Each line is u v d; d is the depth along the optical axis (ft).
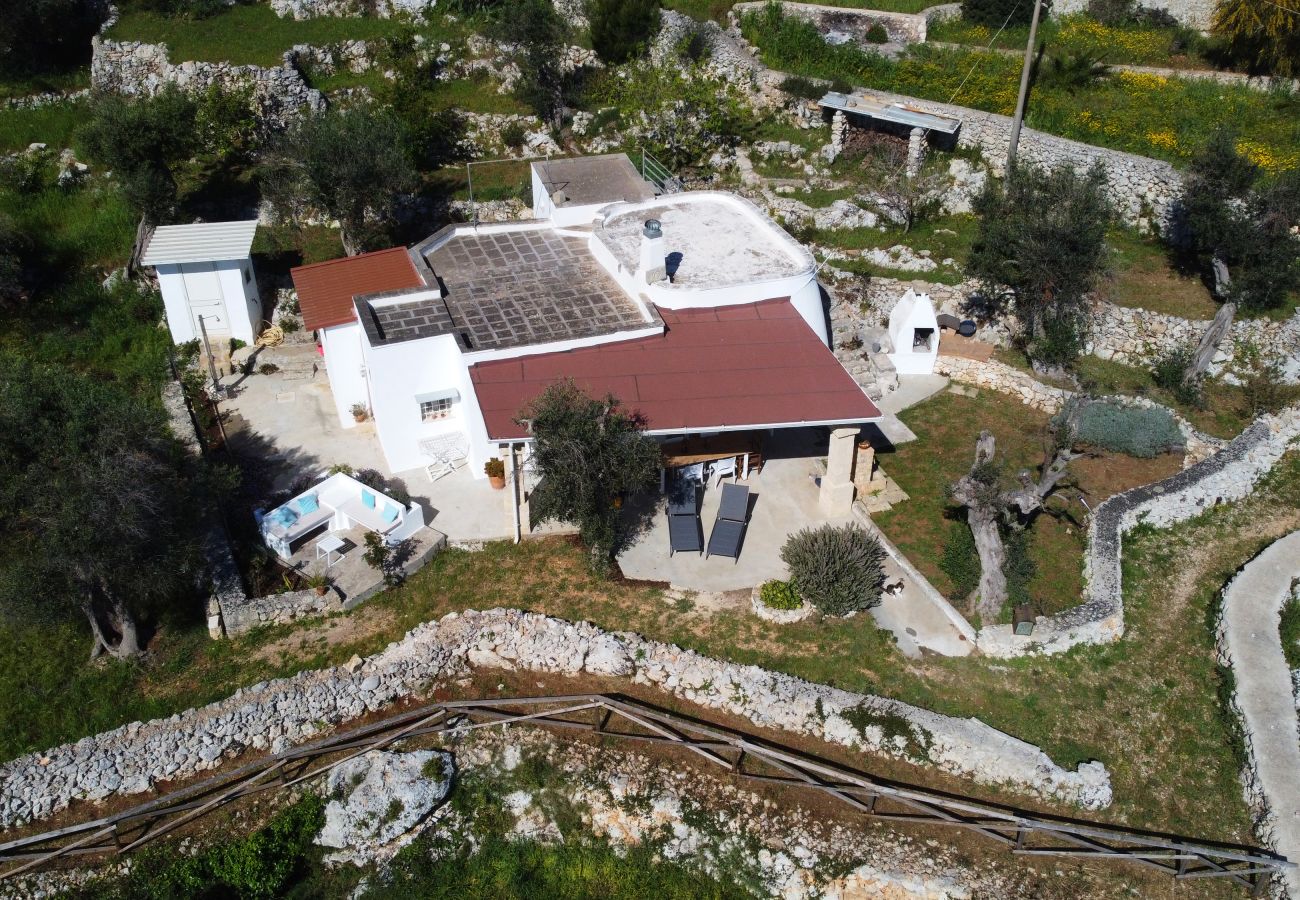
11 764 71.00
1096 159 123.65
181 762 72.28
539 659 79.71
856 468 94.32
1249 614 83.20
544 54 139.74
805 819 71.72
